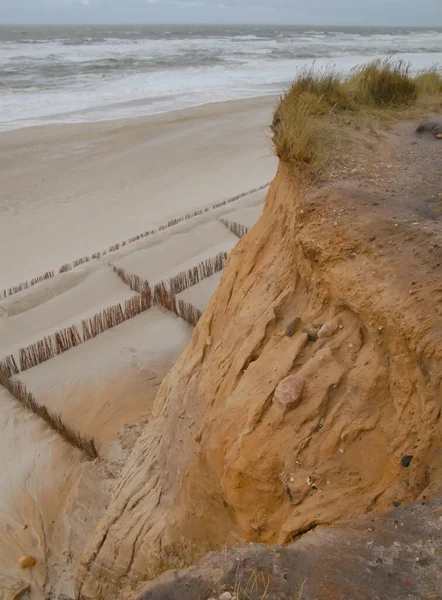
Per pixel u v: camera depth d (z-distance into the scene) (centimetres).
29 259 1442
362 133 639
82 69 4284
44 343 1035
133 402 920
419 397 320
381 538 252
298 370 405
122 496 573
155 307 1200
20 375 998
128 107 3081
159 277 1307
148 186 1991
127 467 634
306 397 382
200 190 1964
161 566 493
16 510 734
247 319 502
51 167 2117
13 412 908
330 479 347
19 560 664
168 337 1101
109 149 2361
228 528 454
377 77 803
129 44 6875
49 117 2788
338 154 562
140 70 4375
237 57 5509
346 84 816
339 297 404
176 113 2969
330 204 461
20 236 1568
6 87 3450
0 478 784
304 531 339
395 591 224
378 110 747
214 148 2427
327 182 505
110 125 2692
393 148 600
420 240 391
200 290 1266
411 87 813
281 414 383
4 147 2298
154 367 1009
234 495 409
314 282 441
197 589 246
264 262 554
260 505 393
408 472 304
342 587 231
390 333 352
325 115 687
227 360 497
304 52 6216
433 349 314
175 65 4738
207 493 469
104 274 1300
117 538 543
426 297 341
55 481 776
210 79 4116
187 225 1544
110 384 964
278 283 496
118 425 867
